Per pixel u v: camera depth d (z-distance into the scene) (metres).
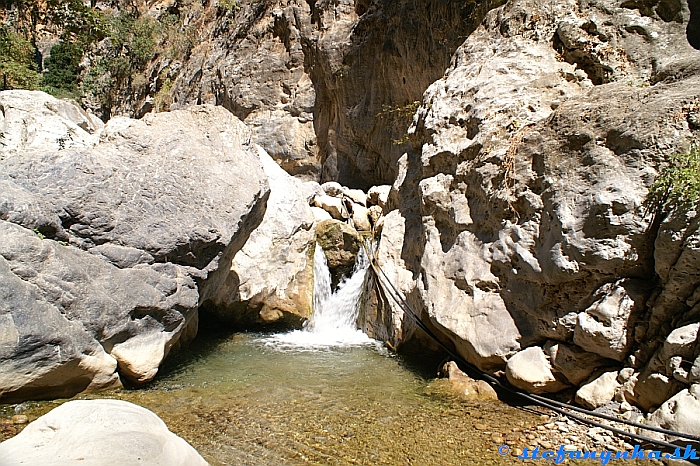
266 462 4.33
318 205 10.90
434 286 6.63
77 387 5.42
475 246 6.27
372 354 7.50
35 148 7.48
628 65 6.37
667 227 4.54
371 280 8.52
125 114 19.86
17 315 4.80
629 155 4.98
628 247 4.86
